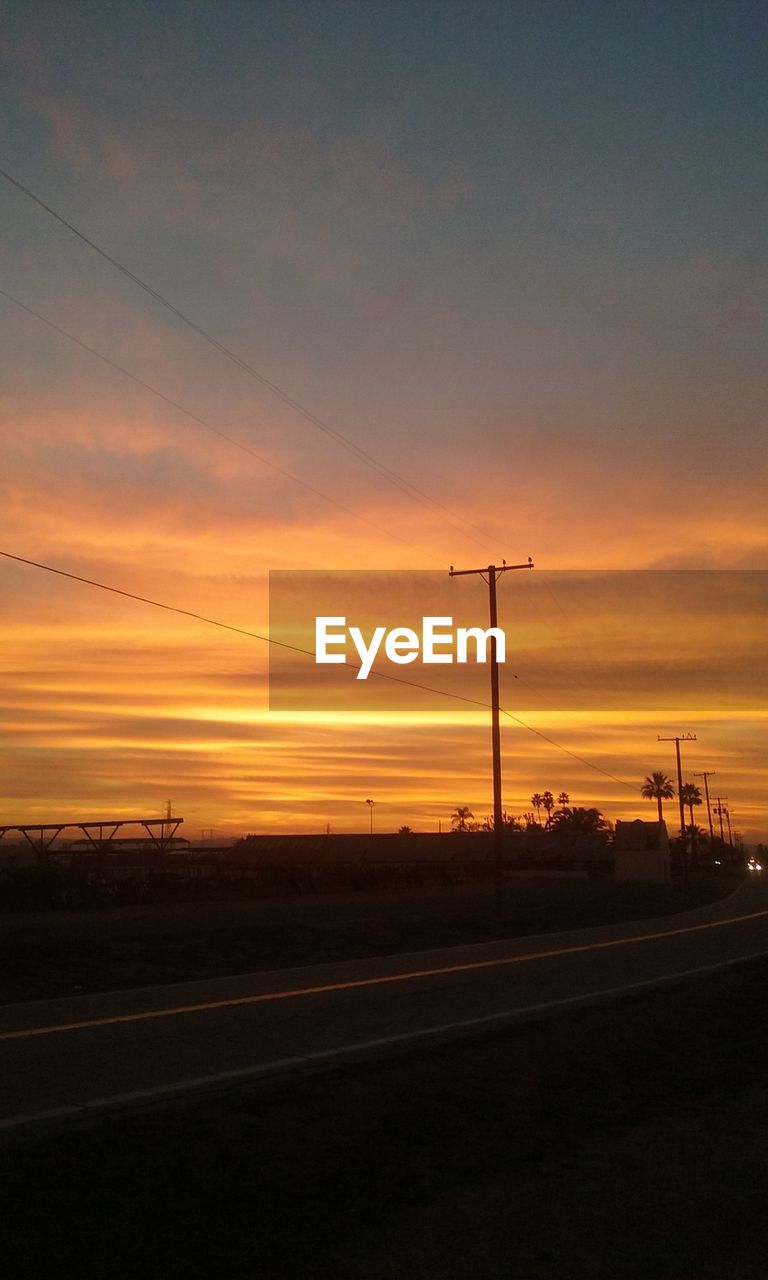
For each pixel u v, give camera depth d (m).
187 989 19.62
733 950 29.03
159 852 54.44
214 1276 5.76
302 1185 7.30
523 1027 14.64
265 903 43.44
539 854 91.56
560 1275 6.04
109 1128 8.46
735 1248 6.55
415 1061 11.86
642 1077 11.70
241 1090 10.22
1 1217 6.39
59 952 23.80
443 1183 7.55
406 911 42.03
